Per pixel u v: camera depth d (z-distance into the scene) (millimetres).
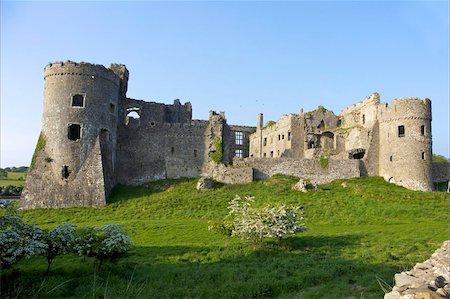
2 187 68875
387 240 28938
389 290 17344
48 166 49188
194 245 29375
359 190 50156
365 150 60500
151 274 22062
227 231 32094
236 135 80562
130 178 57625
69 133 50094
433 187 56312
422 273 15773
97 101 51906
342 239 30031
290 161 57812
